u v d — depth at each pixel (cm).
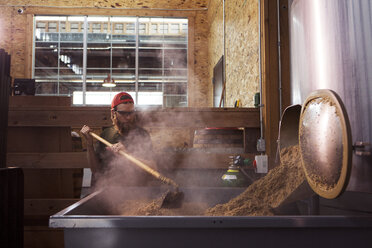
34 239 248
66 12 778
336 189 80
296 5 189
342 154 79
